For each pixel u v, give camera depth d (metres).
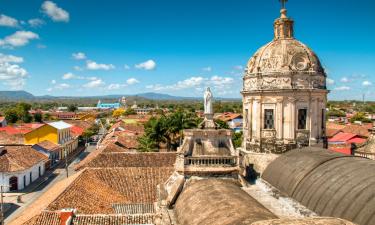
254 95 35.00
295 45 34.81
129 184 46.78
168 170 49.78
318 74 33.94
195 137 30.67
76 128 139.62
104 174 48.12
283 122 33.59
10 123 176.75
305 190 23.75
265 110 34.50
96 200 40.16
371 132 38.50
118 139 90.81
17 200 64.62
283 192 25.81
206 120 31.80
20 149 82.00
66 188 40.03
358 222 18.22
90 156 67.19
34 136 104.25
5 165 71.88
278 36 36.53
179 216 24.55
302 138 33.34
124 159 58.88
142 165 57.59
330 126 117.00
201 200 23.81
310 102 33.47
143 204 41.25
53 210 34.81
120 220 34.09
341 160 25.19
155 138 80.69
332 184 22.16
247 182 30.48
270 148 33.91
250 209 20.05
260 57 35.31
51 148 97.25
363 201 19.00
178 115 81.75
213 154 30.20
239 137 82.62
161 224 25.38
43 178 82.38
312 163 26.12
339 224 13.32
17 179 71.81
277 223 13.79
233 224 18.06
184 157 29.23
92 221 33.56
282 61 33.75
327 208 20.75
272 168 29.77
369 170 21.83
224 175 29.38
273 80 33.78
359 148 38.59
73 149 125.12
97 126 193.50
